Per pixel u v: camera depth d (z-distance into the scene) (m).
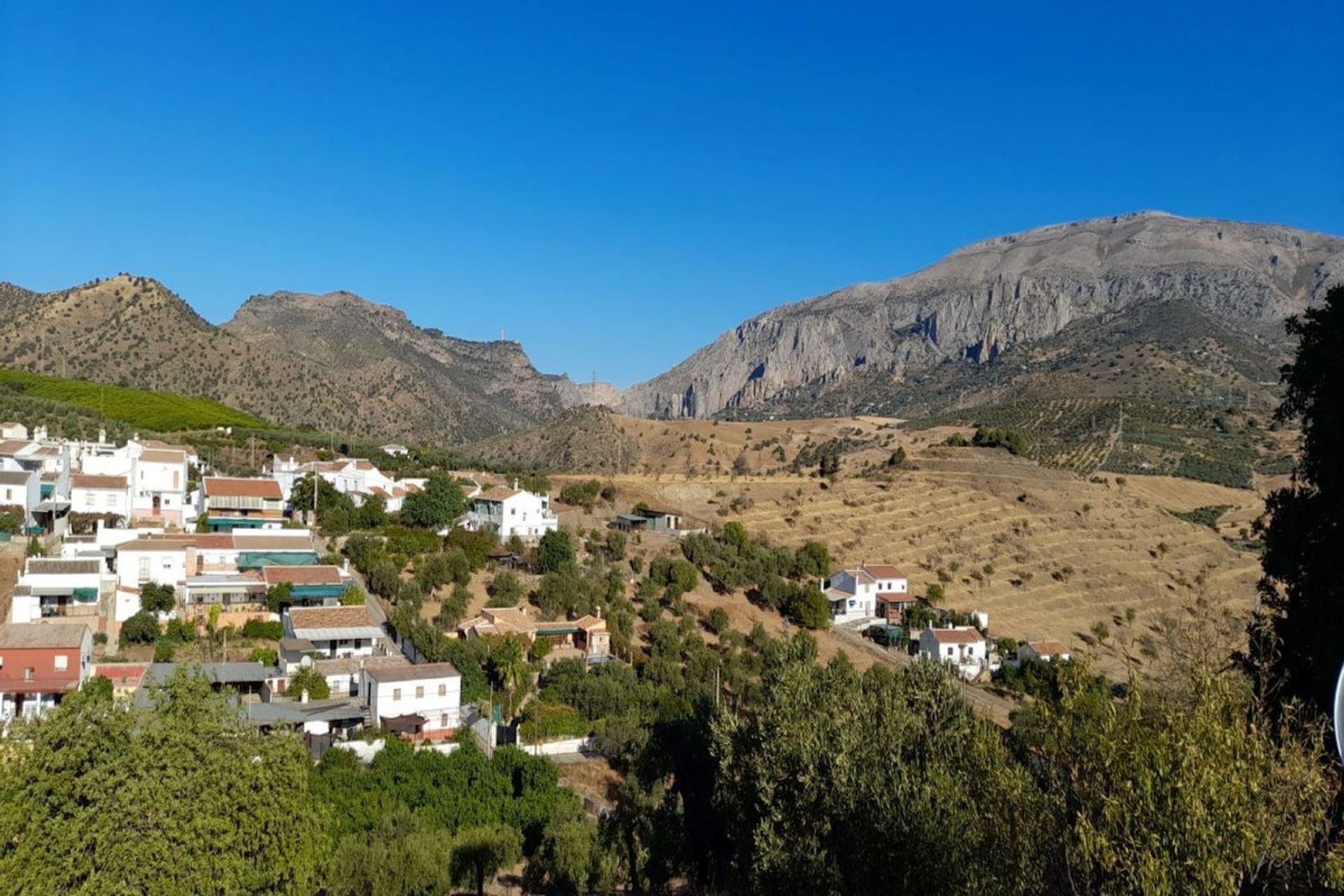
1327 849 17.42
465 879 41.38
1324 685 25.23
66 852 24.78
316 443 148.38
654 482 139.75
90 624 63.28
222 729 29.38
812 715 36.44
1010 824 20.48
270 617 68.19
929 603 104.25
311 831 29.77
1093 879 18.14
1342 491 26.64
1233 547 141.25
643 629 80.81
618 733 56.50
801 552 108.00
